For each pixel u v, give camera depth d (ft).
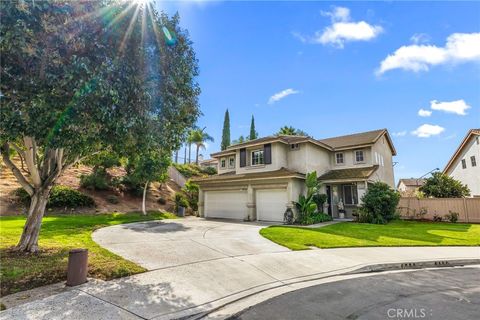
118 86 17.49
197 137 140.36
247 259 26.89
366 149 70.18
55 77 15.28
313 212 56.80
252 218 63.26
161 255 27.07
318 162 68.74
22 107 14.96
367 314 15.06
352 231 45.34
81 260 18.98
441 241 38.22
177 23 23.03
